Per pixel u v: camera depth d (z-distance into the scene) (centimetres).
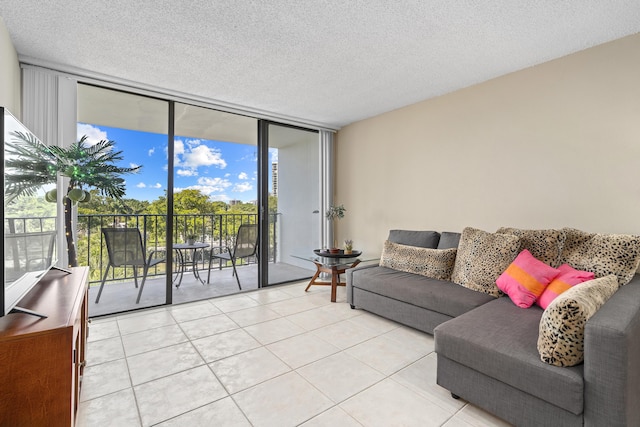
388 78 305
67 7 193
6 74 214
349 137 471
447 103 347
